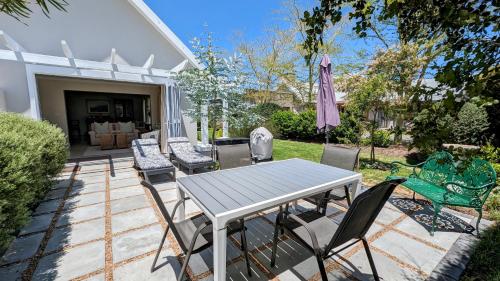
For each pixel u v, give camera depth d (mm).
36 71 5492
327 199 2773
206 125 7473
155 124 10188
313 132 10734
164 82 7230
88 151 8172
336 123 5133
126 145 9008
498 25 824
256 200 1984
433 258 2336
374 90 5438
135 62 6863
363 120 6156
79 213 3268
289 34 13883
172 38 7086
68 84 8711
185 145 6480
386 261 2301
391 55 5418
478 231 2717
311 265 2256
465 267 2178
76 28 5949
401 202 3680
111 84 9297
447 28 934
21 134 2869
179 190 2488
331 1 1143
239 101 5945
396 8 999
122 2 6480
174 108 7504
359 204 1638
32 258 2285
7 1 1748
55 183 4289
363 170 5621
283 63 14445
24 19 5363
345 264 2266
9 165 2123
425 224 2992
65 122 8898
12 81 5367
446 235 2736
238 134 9484
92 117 11977
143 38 6910
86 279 2033
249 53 14859
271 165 3256
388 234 2770
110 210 3377
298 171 2938
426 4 957
